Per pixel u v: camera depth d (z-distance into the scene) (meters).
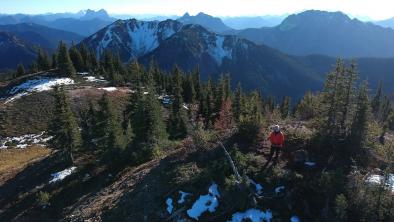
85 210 24.28
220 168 21.84
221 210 19.70
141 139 36.62
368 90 24.12
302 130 26.55
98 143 43.53
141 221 20.36
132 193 23.11
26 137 62.91
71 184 33.00
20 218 29.70
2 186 38.94
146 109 37.78
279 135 22.06
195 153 24.86
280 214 19.53
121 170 31.47
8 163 50.47
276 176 21.16
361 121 23.61
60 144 40.31
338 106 24.44
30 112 71.62
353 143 23.66
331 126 24.58
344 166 22.27
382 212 18.52
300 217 19.36
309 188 20.36
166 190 21.73
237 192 20.14
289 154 23.55
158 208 20.77
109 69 103.44
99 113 46.59
